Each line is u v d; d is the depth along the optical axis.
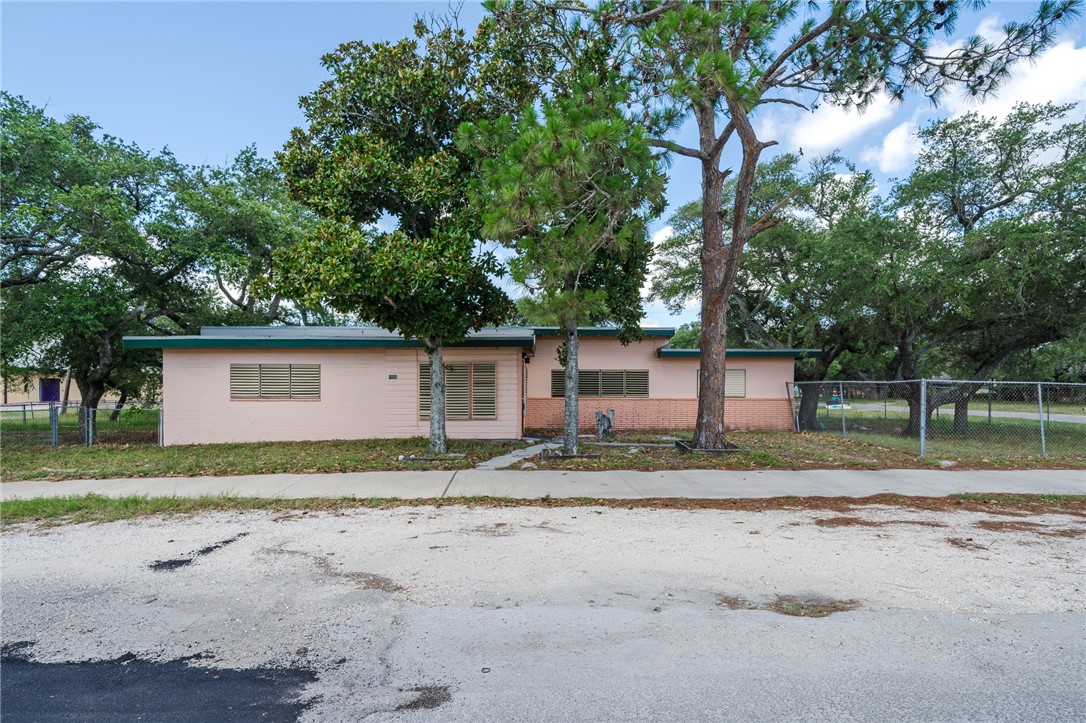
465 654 3.47
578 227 9.38
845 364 23.11
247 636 3.74
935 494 8.12
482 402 15.44
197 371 15.02
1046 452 12.47
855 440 15.23
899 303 16.09
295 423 15.24
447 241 10.47
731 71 8.15
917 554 5.39
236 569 5.04
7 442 15.55
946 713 2.83
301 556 5.41
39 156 15.27
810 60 11.50
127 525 6.60
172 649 3.57
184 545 5.79
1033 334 17.41
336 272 9.62
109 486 8.84
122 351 19.00
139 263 18.17
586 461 11.14
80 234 15.37
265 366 15.22
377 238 10.49
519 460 11.47
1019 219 14.63
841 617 3.98
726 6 8.88
